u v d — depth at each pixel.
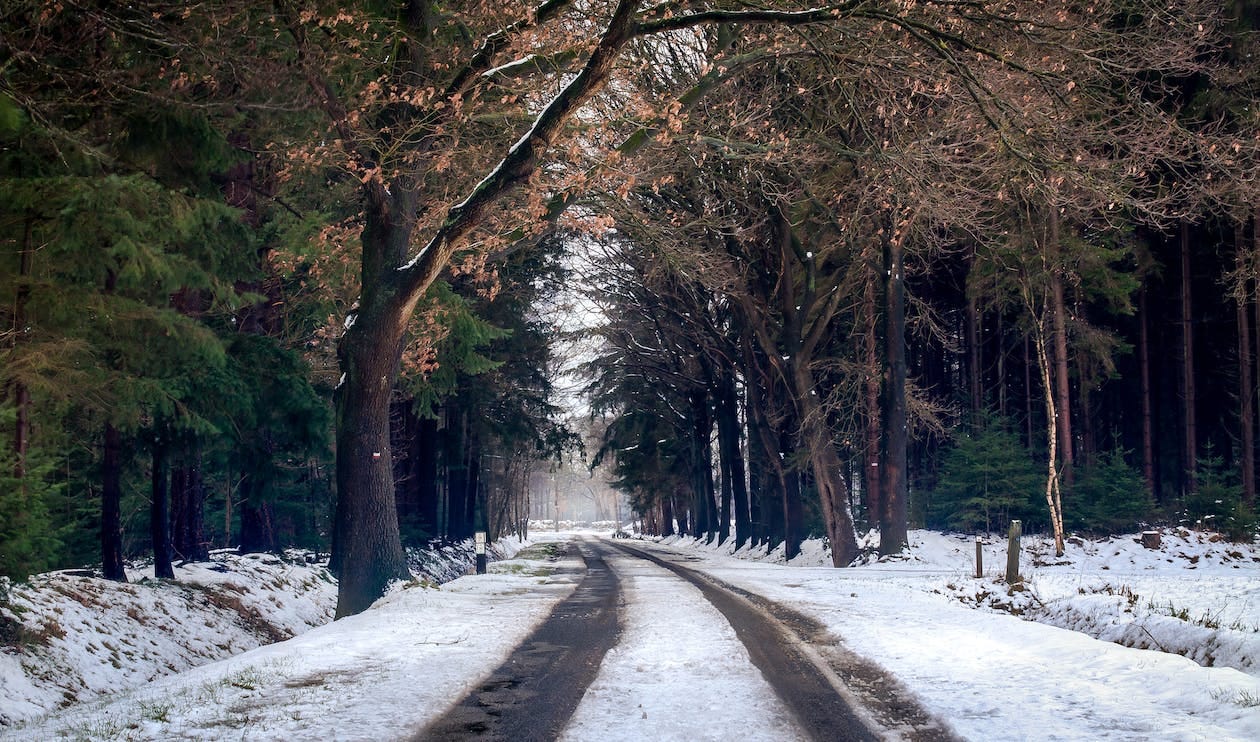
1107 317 36.91
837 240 31.42
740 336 36.91
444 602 14.20
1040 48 16.34
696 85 17.77
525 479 89.38
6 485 10.06
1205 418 37.69
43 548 10.52
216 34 12.79
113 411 13.56
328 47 15.00
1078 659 8.62
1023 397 40.91
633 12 13.16
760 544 44.25
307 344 25.25
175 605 16.23
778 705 6.81
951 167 20.36
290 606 20.59
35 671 11.21
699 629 11.06
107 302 12.27
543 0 15.44
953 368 45.03
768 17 14.11
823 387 38.50
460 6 17.11
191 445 17.34
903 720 6.32
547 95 18.28
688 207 30.67
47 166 12.30
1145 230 33.12
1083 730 5.90
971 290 31.80
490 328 22.12
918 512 36.50
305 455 23.52
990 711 6.52
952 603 14.35
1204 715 6.23
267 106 13.67
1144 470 33.81
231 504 32.50
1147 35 18.39
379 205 15.69
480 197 14.69
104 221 11.16
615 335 45.50
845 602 14.42
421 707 6.90
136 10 11.72
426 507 37.22
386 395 15.95
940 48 15.07
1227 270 31.77
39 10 11.12
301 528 34.44
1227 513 27.59
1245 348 29.44
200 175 14.98
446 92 15.48
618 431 58.19
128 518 27.59
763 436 36.75
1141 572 22.64
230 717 6.54
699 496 63.00
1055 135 16.20
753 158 21.52
